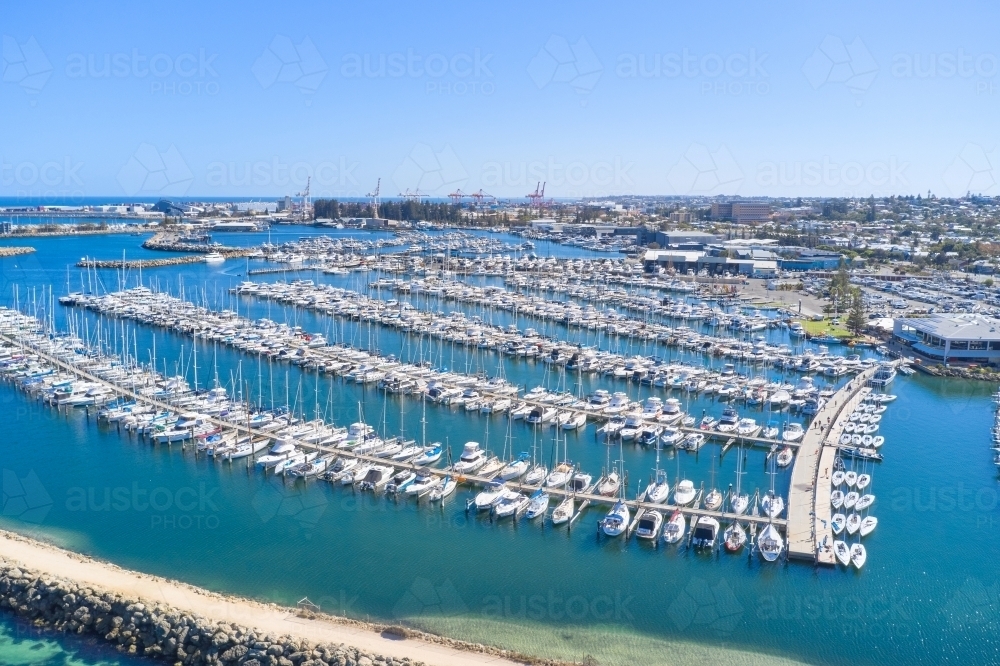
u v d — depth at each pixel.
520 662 55.41
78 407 114.56
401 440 100.81
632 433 104.88
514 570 70.38
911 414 121.88
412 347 163.50
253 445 97.50
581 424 110.94
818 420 112.88
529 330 175.38
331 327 184.50
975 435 111.31
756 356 154.38
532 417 111.50
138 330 175.62
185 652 55.91
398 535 76.81
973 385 140.88
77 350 148.12
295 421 107.88
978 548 75.50
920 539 77.31
